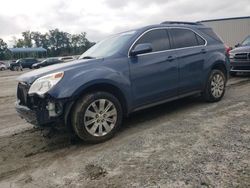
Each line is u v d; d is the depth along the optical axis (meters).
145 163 3.77
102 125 4.76
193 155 3.87
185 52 6.04
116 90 4.99
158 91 5.57
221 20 26.72
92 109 4.65
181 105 6.71
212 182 3.17
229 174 3.31
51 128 5.25
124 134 5.02
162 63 5.58
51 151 4.56
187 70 6.05
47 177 3.69
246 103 6.44
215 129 4.81
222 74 6.86
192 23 6.70
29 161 4.25
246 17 25.52
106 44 5.81
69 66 4.76
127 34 5.66
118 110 4.93
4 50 89.50
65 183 3.48
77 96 4.52
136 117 6.02
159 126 5.28
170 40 5.90
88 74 4.62
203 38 6.59
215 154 3.84
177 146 4.22
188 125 5.16
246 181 3.15
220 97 6.87
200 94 6.74
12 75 28.69
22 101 4.95
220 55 6.75
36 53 83.25
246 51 10.22
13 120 6.75
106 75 4.77
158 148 4.21
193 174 3.37
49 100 4.42
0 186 3.57
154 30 5.73
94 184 3.38
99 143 4.72
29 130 5.74
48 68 4.92
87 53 5.91
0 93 12.37
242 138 4.32
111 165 3.82
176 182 3.23
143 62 5.32
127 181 3.36
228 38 26.66
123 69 5.04
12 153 4.60
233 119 5.29
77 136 5.00
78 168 3.84
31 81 4.64
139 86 5.26
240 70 10.48
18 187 3.51
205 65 6.42
